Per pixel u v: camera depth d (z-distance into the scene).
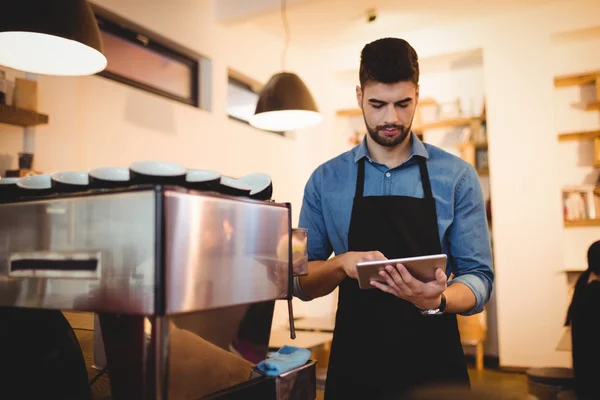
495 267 5.01
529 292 4.87
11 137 2.71
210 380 0.79
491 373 4.79
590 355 2.22
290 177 5.37
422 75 5.86
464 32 5.17
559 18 4.87
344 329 1.55
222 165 4.37
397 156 1.64
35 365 0.97
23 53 2.00
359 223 1.60
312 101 3.54
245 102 5.07
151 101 3.63
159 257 0.68
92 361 1.29
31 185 0.85
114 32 3.54
